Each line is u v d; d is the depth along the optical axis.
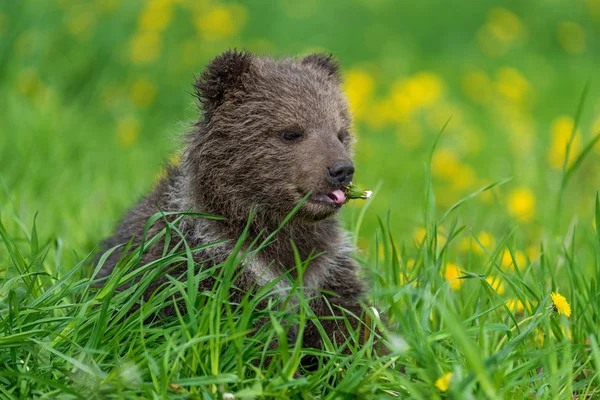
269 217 9.50
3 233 9.07
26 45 19.66
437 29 29.12
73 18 20.84
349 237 10.37
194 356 7.39
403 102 20.02
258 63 9.98
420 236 12.57
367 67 24.73
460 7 30.08
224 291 7.88
